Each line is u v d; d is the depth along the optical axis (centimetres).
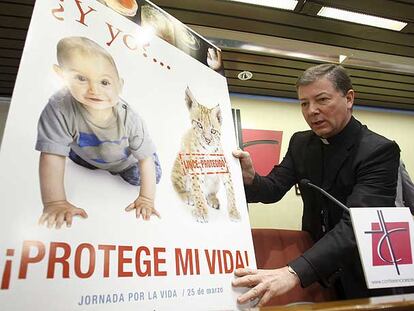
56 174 51
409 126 285
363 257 78
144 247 57
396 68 224
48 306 44
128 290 52
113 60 67
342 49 208
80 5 65
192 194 71
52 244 47
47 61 56
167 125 73
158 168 67
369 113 278
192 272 62
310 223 130
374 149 111
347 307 53
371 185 105
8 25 169
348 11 177
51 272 46
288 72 224
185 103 80
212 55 97
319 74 117
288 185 137
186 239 64
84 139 57
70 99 57
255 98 252
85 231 51
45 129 52
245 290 69
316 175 126
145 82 72
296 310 52
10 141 47
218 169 81
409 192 172
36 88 53
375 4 173
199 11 174
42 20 58
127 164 61
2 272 42
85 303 47
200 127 82
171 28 86
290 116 255
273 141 241
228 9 173
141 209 60
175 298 57
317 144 130
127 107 66
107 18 70
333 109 115
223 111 91
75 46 61
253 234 120
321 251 86
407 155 274
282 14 178
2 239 43
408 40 203
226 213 76
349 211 84
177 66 83
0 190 45
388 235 82
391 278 78
